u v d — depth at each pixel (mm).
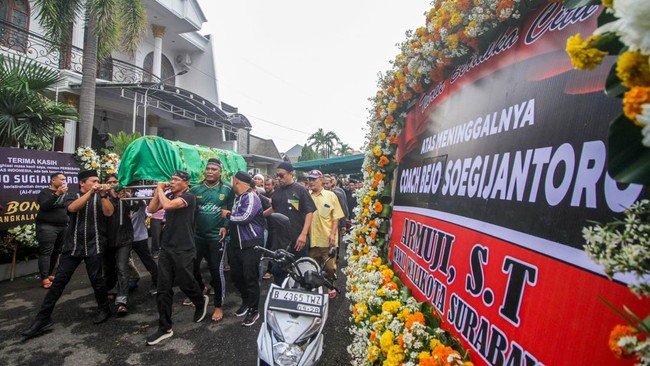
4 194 5516
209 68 17500
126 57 13633
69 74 10133
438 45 1979
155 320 4262
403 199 2740
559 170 1097
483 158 1564
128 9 8766
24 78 6398
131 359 3379
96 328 4008
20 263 5902
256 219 4211
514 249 1255
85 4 8320
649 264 736
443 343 1649
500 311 1292
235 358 3436
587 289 937
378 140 3197
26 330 3721
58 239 5633
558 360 993
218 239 4352
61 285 3893
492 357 1309
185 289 4000
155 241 7215
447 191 1901
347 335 3965
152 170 5523
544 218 1126
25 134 6070
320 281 3164
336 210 5090
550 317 1045
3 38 9422
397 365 1696
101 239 4121
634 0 590
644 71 620
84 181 3979
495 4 1490
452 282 1699
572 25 1125
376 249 3002
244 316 4414
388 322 1946
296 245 4402
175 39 15922
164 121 14570
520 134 1317
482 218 1497
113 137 9328
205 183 4520
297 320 2750
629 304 823
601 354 873
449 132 1983
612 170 698
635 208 775
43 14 7562
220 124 14727
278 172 4723
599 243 827
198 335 3891
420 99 2580
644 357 672
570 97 1092
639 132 669
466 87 1828
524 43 1372
